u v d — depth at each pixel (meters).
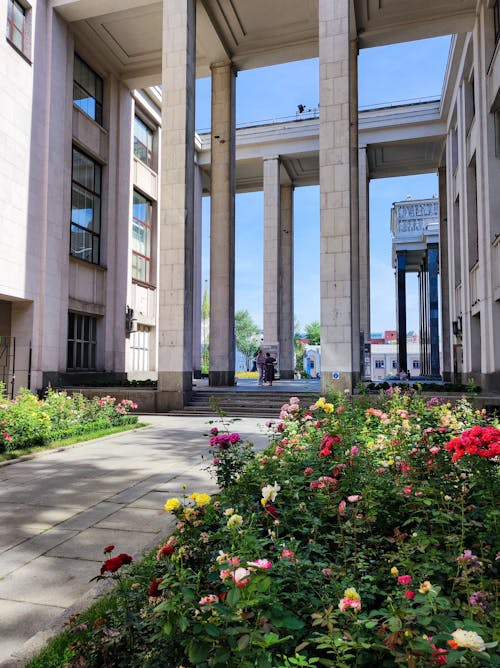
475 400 12.80
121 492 6.36
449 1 18.39
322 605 2.45
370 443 5.94
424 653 1.81
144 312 25.11
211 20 19.44
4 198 15.59
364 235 28.58
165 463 8.12
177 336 16.19
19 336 16.88
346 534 3.43
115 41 20.42
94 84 21.38
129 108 23.19
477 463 3.53
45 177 17.45
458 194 24.05
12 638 3.05
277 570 2.64
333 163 15.50
